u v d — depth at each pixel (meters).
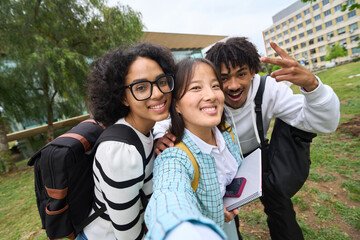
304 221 2.19
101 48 7.53
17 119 7.38
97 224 1.09
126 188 0.87
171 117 1.05
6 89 6.68
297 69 1.05
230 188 1.15
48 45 6.29
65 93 6.83
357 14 35.62
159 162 0.91
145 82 0.87
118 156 0.85
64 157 1.00
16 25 6.02
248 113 1.43
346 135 4.01
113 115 1.01
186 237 0.40
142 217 1.07
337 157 3.33
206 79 0.94
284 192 1.31
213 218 0.96
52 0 6.39
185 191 0.69
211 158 1.00
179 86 0.96
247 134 1.51
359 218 2.11
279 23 49.66
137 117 0.98
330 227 2.06
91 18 7.36
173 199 0.58
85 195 1.11
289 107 1.33
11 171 7.60
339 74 13.12
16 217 3.80
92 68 1.03
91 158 1.13
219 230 0.43
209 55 1.31
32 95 7.39
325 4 39.69
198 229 0.43
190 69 0.93
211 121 0.90
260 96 1.38
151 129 1.13
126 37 7.67
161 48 0.96
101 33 7.52
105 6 7.62
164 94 0.91
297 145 1.34
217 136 1.16
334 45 37.62
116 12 7.71
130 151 0.89
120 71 0.89
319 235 1.99
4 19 5.87
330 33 40.22
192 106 0.92
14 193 5.12
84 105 8.38
